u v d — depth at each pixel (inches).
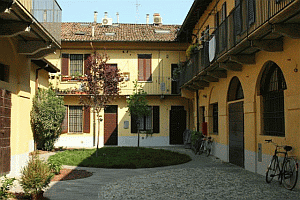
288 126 333.4
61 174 426.9
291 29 287.1
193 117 906.7
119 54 919.0
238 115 491.8
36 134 709.9
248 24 357.7
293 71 320.2
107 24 1011.3
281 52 343.3
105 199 291.3
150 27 1023.0
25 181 272.2
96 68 617.6
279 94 367.9
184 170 460.8
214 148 631.8
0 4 295.1
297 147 315.9
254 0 362.0
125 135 903.7
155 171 462.0
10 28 342.0
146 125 913.5
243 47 370.9
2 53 383.6
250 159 434.0
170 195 304.5
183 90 828.0
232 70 458.0
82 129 891.4
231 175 406.3
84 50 908.0
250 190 316.8
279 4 289.9
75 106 893.8
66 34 928.3
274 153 362.3
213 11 627.5
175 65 925.8
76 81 886.4
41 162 294.8
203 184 353.4
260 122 407.2
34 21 340.8
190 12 689.6
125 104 906.7
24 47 421.4
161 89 911.0
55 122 703.7
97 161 545.0
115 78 636.1
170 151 710.5
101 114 899.4
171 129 917.8
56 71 810.2
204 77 582.9
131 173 446.0
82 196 302.0
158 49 923.4
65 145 882.1
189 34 853.2
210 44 523.5
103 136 898.7
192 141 738.8
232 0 505.0
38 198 279.3
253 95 419.2
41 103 693.3
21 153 435.5
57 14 455.2
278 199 279.7
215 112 655.8
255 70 411.2
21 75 437.7
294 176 313.3
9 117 402.3
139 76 917.2
